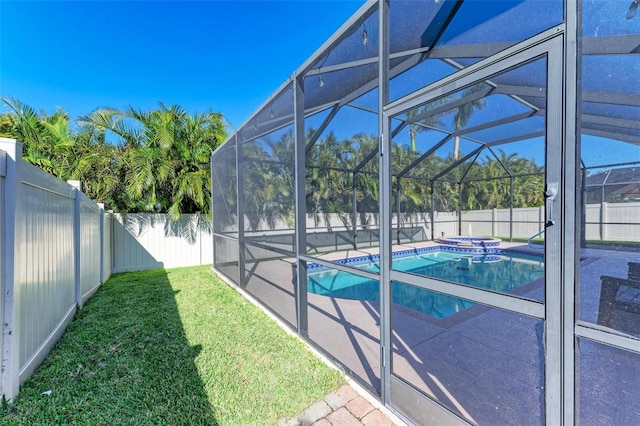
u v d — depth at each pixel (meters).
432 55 2.77
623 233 4.57
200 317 3.98
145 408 2.11
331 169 4.36
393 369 2.34
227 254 6.13
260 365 2.71
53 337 3.09
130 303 4.60
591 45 1.84
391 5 2.20
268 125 4.14
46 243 2.99
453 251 8.91
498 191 9.24
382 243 2.21
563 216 1.30
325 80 3.41
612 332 1.18
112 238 7.17
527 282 5.51
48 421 1.98
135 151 7.20
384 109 2.21
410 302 4.23
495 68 1.54
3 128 7.09
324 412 2.09
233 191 5.61
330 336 3.28
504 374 2.30
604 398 1.84
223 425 1.95
